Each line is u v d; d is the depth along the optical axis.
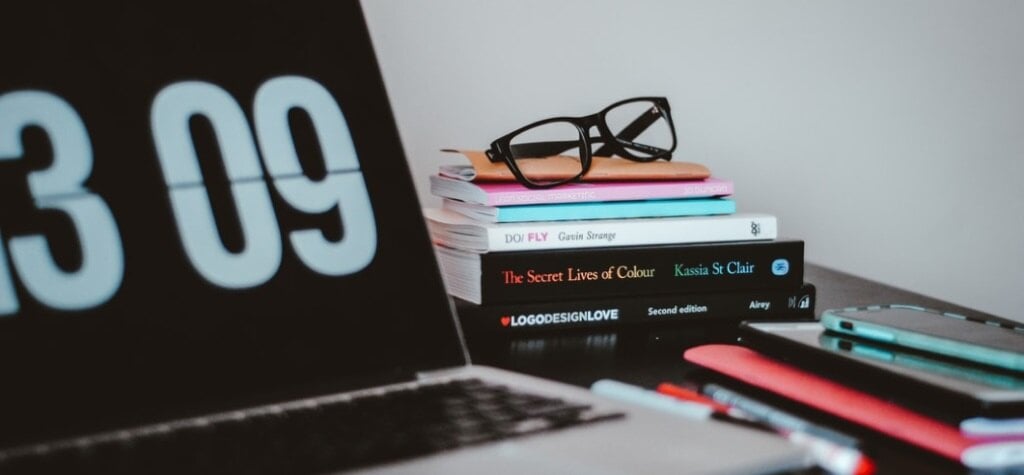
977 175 1.42
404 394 0.61
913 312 0.73
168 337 0.61
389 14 1.11
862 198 1.37
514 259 0.83
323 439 0.52
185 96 0.66
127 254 0.61
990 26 1.39
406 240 0.72
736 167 1.29
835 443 0.53
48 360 0.57
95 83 0.63
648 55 1.23
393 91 1.12
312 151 0.70
